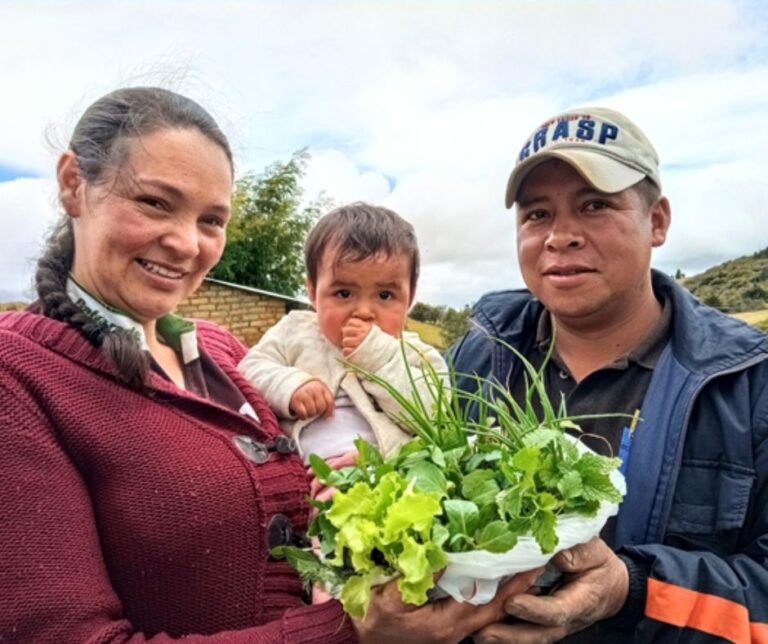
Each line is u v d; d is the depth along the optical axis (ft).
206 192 4.01
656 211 5.95
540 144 5.74
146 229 3.85
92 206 3.90
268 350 6.00
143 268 3.96
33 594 3.17
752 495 4.83
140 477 3.65
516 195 5.97
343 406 5.56
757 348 5.07
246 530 3.88
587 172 5.32
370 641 3.34
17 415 3.41
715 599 4.25
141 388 3.87
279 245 52.31
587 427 5.62
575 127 5.62
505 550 3.05
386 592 3.17
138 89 4.10
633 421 5.28
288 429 5.34
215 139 4.14
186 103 4.16
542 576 3.73
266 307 33.73
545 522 3.11
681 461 4.96
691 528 4.84
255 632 3.46
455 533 3.12
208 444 3.93
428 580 2.90
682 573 4.29
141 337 4.11
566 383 5.94
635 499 4.97
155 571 3.66
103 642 3.20
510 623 3.49
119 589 3.65
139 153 3.83
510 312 6.54
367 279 5.74
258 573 3.91
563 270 5.60
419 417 3.84
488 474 3.34
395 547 2.96
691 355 5.21
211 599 3.77
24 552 3.21
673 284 5.83
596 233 5.52
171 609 3.71
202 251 4.12
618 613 4.29
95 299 4.02
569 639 4.73
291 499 4.23
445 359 6.66
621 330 5.76
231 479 3.87
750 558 4.63
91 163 3.87
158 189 3.84
